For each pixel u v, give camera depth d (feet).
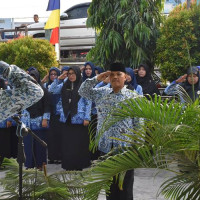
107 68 29.60
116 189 14.25
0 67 10.29
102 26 29.55
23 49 31.07
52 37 36.83
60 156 25.93
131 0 28.48
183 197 10.80
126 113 11.33
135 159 11.00
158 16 29.04
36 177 12.84
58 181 12.73
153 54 28.66
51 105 23.15
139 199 17.85
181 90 12.07
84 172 12.78
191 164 10.83
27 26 47.21
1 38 47.85
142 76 25.73
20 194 12.09
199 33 26.76
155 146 10.84
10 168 13.26
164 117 10.85
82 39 43.24
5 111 10.11
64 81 24.30
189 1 28.53
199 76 22.03
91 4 29.50
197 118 10.70
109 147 14.35
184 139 10.56
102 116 14.58
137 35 28.07
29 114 22.45
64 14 44.93
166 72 27.04
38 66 31.01
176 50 26.73
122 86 14.73
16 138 25.80
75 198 12.51
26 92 10.12
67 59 38.91
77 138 22.95
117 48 28.37
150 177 21.56
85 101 22.84
